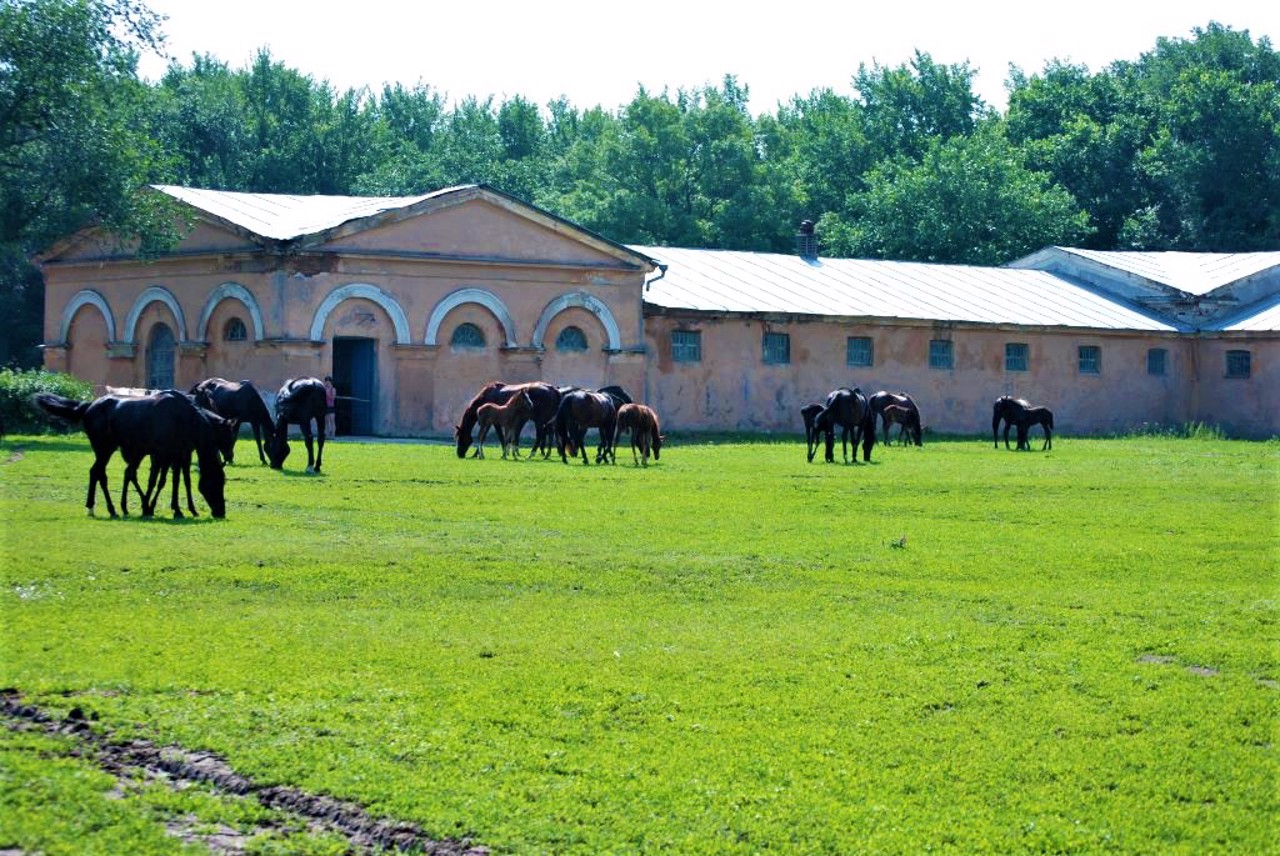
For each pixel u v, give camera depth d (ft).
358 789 30.37
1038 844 28.32
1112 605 50.29
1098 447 142.61
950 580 54.85
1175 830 29.17
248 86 265.13
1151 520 74.59
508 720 34.96
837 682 38.91
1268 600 51.67
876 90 299.79
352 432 132.36
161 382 138.51
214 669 38.40
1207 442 156.15
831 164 285.64
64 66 117.29
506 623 45.21
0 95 115.65
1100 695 38.22
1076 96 283.38
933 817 29.55
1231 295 184.14
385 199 144.66
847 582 53.78
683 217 244.42
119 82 125.59
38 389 115.55
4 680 36.52
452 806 29.66
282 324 125.70
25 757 31.32
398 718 34.88
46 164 119.96
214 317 131.85
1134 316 181.27
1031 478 98.07
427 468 94.02
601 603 48.75
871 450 122.11
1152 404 179.83
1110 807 30.30
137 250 132.98
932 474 100.12
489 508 72.59
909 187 242.37
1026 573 56.75
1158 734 34.99
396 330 131.23
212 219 130.82
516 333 137.80
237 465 91.76
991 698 37.68
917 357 165.07
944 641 43.86
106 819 28.48
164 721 34.09
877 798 30.48
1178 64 287.48
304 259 126.31
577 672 39.32
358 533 62.08
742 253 176.45
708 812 29.55
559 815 29.30
